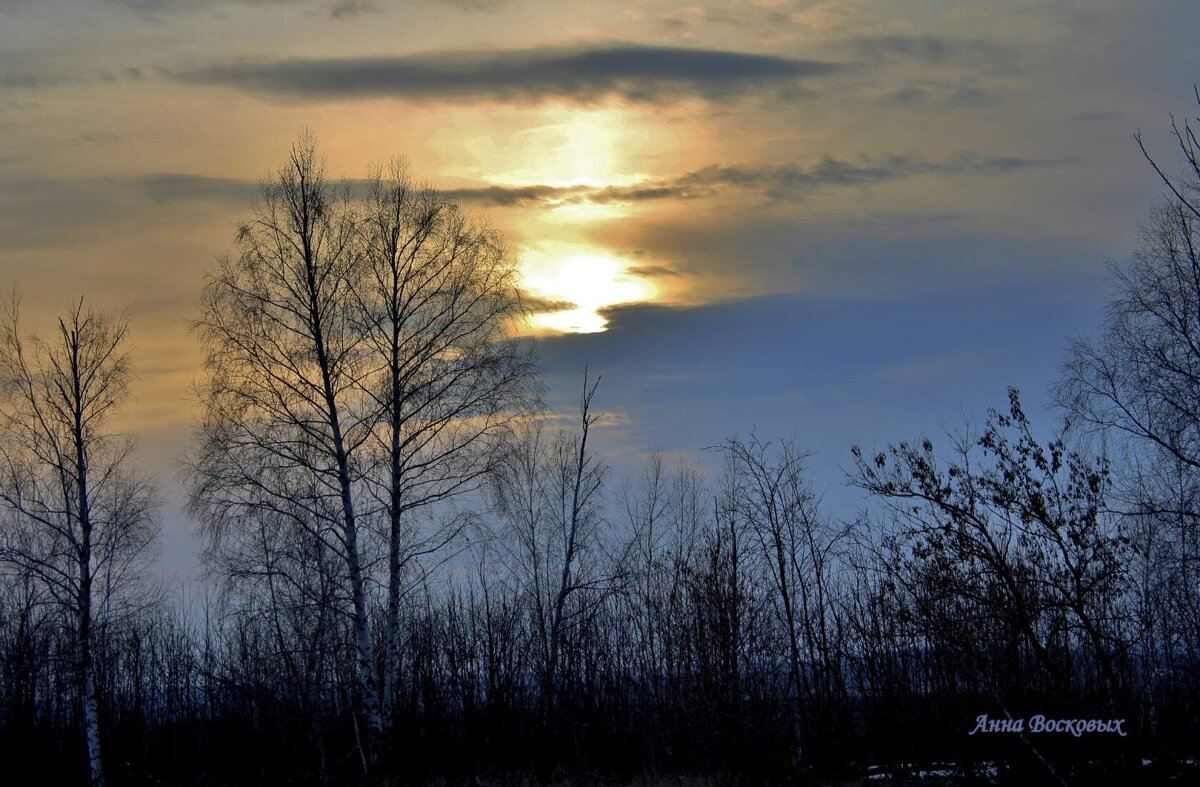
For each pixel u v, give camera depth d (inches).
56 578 1318.9
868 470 862.5
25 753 1469.0
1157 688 815.1
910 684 1021.2
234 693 1240.8
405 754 1064.8
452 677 1211.9
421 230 1095.0
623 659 1283.2
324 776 1099.9
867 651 1093.8
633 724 1176.8
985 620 813.9
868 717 1069.1
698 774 1047.0
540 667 1238.9
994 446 831.7
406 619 1291.8
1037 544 815.7
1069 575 806.5
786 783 984.9
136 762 1455.5
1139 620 807.1
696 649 1113.4
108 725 1528.1
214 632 1557.6
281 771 1174.3
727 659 1083.9
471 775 1090.1
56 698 1581.0
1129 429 853.2
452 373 1087.6
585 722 1181.1
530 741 1163.9
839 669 1125.7
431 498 1070.4
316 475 1051.3
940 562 829.8
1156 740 797.9
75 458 1306.6
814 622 1146.0
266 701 1165.1
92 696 1293.1
